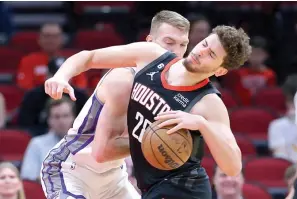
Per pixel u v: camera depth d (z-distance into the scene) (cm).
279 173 1698
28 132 1766
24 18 2597
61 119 1561
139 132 833
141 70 847
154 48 858
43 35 2011
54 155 980
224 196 1330
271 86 2153
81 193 959
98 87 940
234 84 2097
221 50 800
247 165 1703
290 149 1800
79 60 864
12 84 2075
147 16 2436
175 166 802
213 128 793
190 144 799
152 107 823
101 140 898
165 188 825
